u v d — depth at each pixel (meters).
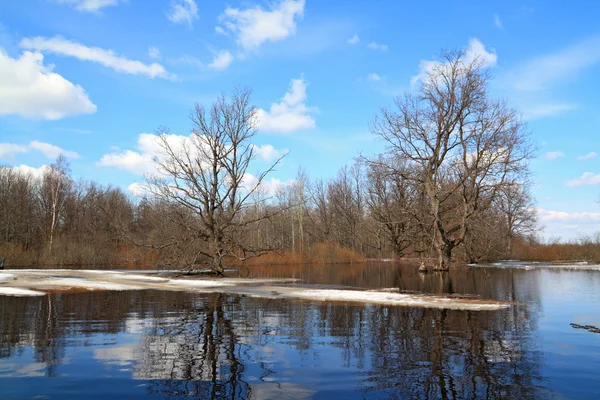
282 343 9.00
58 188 52.75
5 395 5.98
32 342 9.07
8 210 54.56
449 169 34.28
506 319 11.67
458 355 7.99
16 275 26.33
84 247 47.09
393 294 16.89
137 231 44.47
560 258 51.12
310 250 48.97
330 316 12.27
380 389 6.23
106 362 7.60
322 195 69.94
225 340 9.28
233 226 32.88
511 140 32.00
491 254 45.19
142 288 20.36
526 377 6.75
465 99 32.59
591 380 6.59
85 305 14.60
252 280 25.03
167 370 7.14
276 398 5.87
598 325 10.84
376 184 53.00
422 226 35.22
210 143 31.27
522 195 53.62
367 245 64.50
